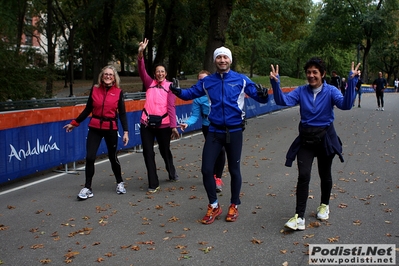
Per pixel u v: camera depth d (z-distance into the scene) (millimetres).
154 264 3998
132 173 7887
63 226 5074
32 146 7359
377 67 66438
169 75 27625
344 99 4457
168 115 6641
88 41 38906
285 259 4035
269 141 11320
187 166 8359
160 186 6855
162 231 4844
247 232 4746
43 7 30031
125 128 6391
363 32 44406
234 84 4945
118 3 21359
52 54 19922
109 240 4609
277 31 29828
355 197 5973
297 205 4762
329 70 60062
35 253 4312
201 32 24906
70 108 8133
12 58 13727
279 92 4645
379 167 7840
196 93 5098
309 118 4668
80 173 8000
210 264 3967
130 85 37562
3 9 21688
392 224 4895
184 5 22562
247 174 7551
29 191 6688
